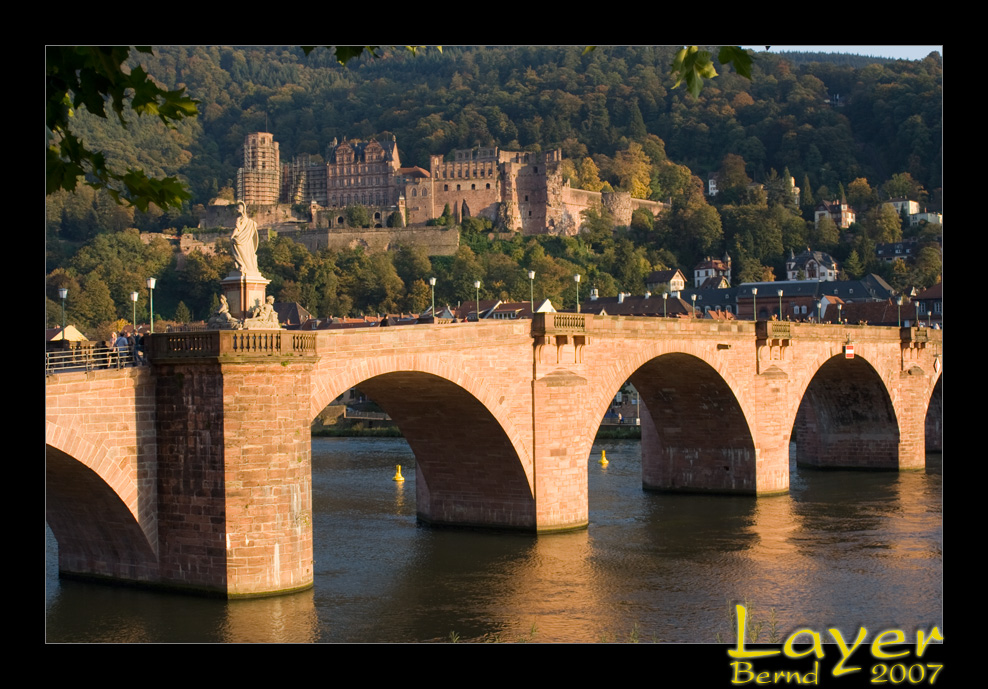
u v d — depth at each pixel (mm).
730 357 86188
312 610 52531
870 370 105000
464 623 50906
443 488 74188
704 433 90938
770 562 64750
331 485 99188
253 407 50781
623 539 71062
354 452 132000
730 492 90375
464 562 63625
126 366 52344
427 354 61750
